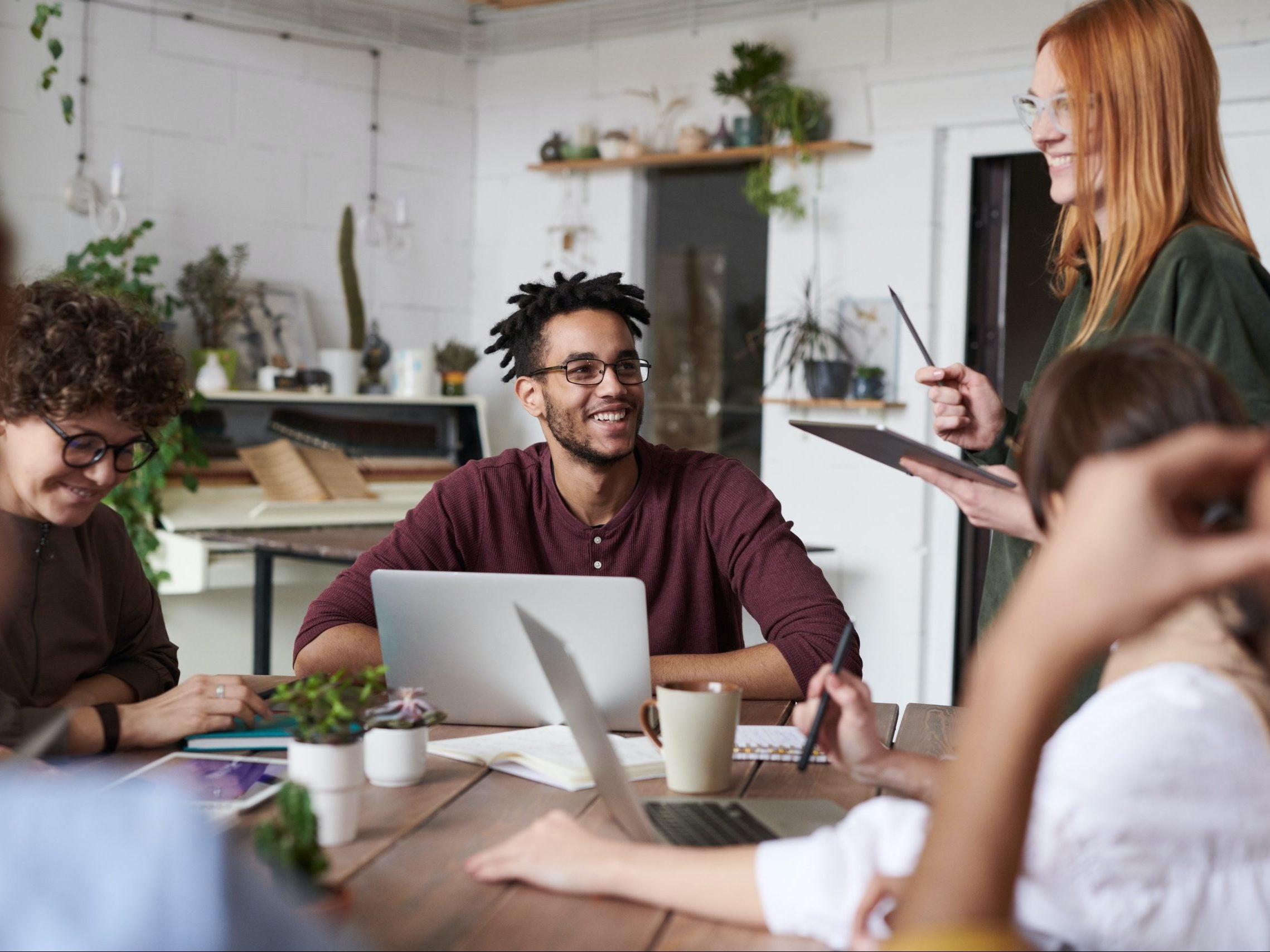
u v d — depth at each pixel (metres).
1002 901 0.60
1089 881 0.80
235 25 4.62
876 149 4.25
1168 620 0.88
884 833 0.98
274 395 4.42
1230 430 0.55
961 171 4.14
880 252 4.27
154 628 1.79
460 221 5.27
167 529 4.11
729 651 2.12
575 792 1.35
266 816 1.23
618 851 1.05
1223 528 0.57
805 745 1.22
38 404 1.38
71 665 1.59
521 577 1.59
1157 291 1.54
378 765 1.37
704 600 2.09
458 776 1.42
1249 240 1.59
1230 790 0.81
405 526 2.10
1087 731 0.83
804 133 4.27
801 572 1.98
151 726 1.47
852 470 4.34
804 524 4.45
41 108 4.18
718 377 4.77
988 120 4.04
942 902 0.60
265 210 4.74
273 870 0.98
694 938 0.97
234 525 4.20
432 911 1.01
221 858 0.74
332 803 1.16
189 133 4.53
